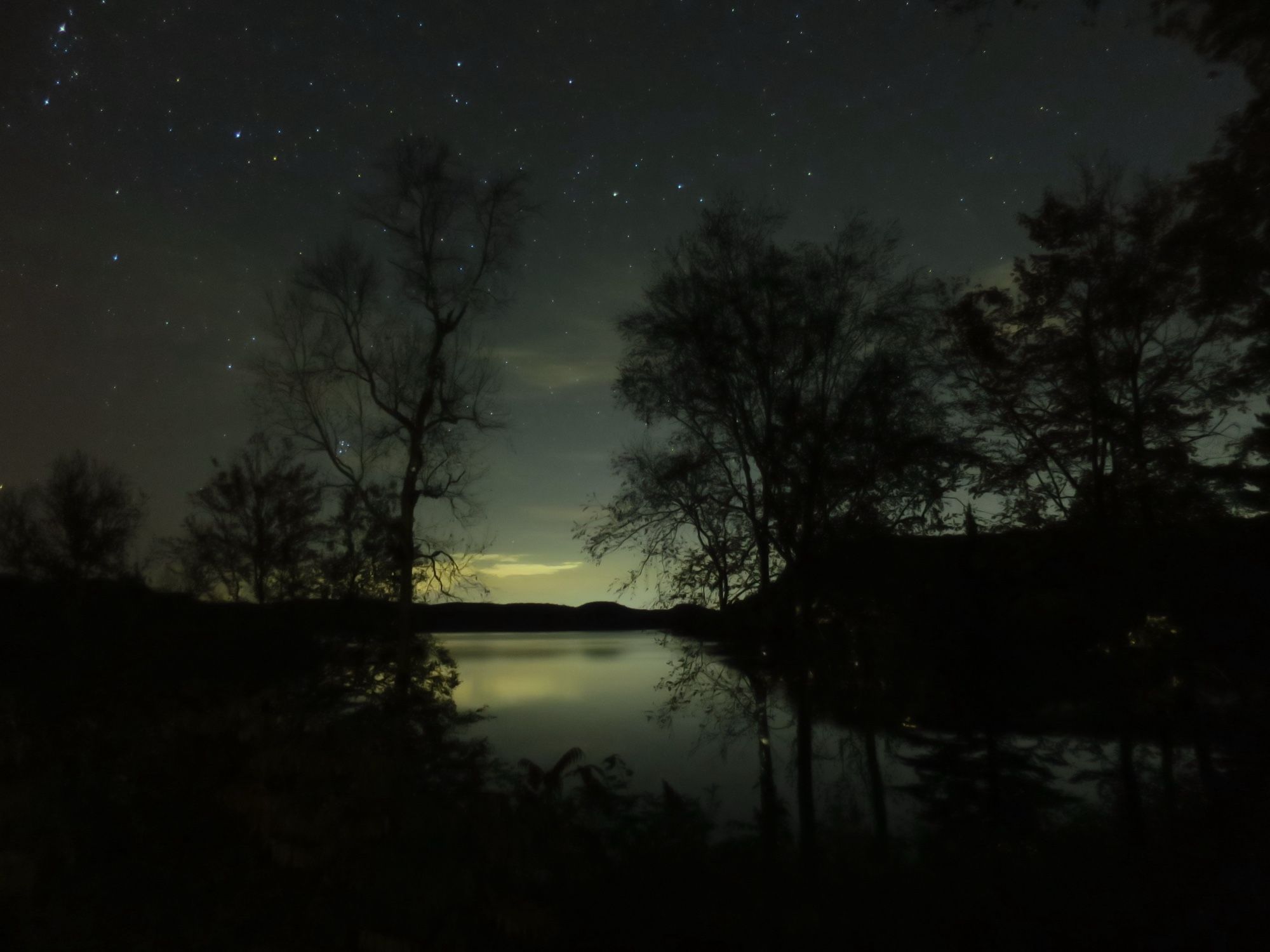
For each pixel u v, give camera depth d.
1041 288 17.98
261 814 6.82
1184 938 5.68
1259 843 7.13
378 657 17.11
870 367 19.62
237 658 13.20
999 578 15.61
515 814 7.71
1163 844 7.40
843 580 17.83
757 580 20.31
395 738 11.40
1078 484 17.48
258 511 20.91
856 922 6.06
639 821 8.62
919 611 15.84
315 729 9.85
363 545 19.58
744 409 20.72
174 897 5.78
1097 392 17.08
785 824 8.52
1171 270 15.44
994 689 14.38
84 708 10.02
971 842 7.72
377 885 6.07
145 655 11.75
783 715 15.50
